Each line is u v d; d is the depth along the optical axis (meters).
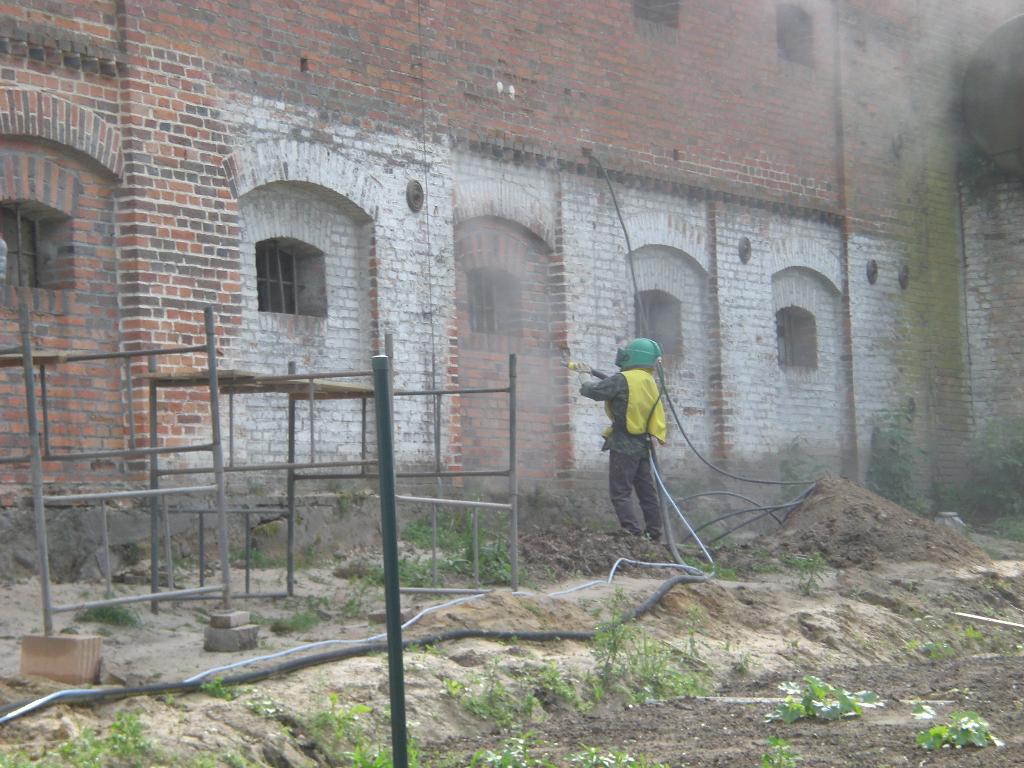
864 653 12.32
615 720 9.12
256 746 7.62
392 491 5.72
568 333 16.98
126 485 12.38
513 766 7.62
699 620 11.91
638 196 18.16
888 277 22.22
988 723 8.52
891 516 16.19
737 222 19.58
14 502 11.58
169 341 12.86
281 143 14.00
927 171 23.22
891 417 21.81
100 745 7.09
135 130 12.75
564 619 10.99
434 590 11.02
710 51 19.36
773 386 19.97
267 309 14.32
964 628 13.87
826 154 21.33
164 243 12.91
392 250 15.05
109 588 8.80
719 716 9.18
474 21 16.19
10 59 11.93
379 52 15.09
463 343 15.93
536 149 16.75
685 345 18.88
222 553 9.43
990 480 22.84
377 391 5.74
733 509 18.92
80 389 12.34
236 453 13.42
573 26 17.41
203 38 13.39
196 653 9.27
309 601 11.34
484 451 16.05
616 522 17.11
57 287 12.45
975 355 23.69
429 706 8.72
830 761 7.53
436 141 15.62
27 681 8.00
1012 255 23.47
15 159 12.02
